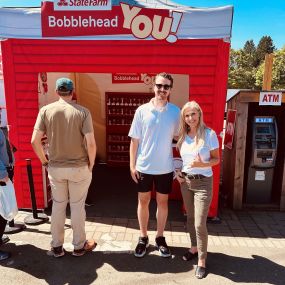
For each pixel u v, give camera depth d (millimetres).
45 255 3500
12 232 3980
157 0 4277
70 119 3109
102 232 4062
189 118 3047
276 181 5141
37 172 4590
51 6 4062
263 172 4891
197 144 3057
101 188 5926
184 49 4066
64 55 4215
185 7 4012
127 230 4133
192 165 3029
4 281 3059
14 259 3420
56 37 4160
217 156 3102
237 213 4785
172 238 3926
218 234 4090
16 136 4516
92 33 4109
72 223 3406
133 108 7469
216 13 3908
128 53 4141
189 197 3244
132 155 3395
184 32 4012
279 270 3285
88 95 7688
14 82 4359
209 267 3307
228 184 5180
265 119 4754
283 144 4871
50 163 3270
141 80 7445
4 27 4184
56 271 3221
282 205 4879
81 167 3238
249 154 4906
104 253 3553
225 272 3227
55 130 3137
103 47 4145
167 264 3354
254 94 4496
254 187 4961
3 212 3365
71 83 3174
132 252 3574
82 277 3131
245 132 4629
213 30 3961
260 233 4137
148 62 4141
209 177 3094
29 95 4387
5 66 4320
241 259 3479
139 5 3979
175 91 6180
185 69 4129
